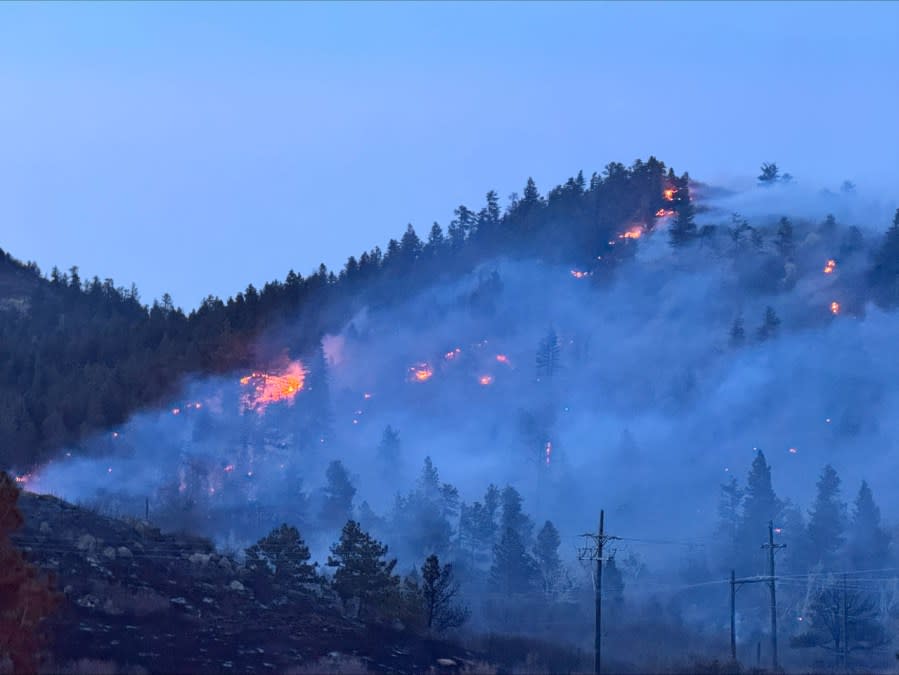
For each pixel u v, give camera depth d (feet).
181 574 224.12
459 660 213.46
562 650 238.27
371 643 211.82
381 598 235.81
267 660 186.39
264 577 239.09
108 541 228.43
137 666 166.61
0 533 138.82
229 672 175.11
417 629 236.22
